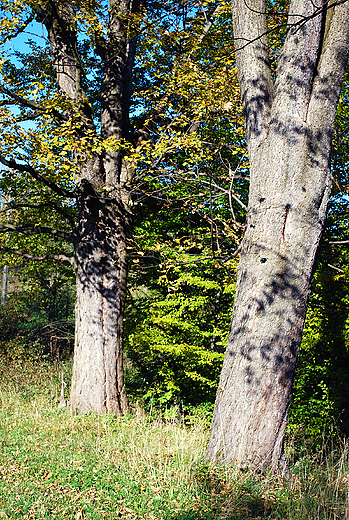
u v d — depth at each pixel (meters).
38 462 5.47
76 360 9.40
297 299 5.17
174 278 11.39
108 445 6.30
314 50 5.41
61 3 9.58
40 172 8.99
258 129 5.73
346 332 9.39
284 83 5.45
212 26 10.77
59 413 8.74
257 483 4.49
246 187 10.96
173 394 11.21
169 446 6.24
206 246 8.10
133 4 10.54
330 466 4.98
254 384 5.06
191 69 9.27
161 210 11.47
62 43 10.24
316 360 10.16
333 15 5.47
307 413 9.64
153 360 11.74
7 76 8.88
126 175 10.07
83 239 9.68
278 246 5.22
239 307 5.38
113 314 9.52
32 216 12.78
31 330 19.66
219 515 3.71
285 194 5.27
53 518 3.87
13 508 4.06
